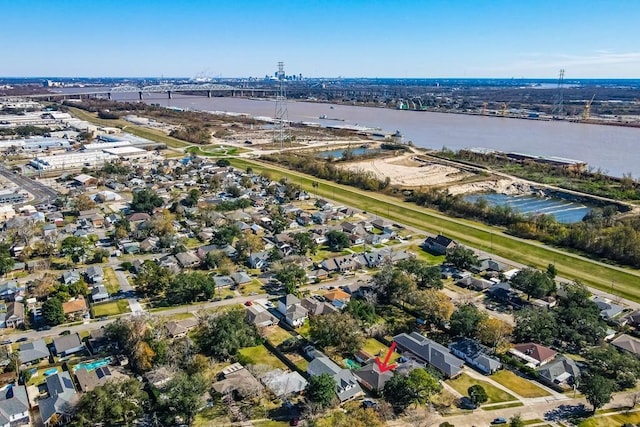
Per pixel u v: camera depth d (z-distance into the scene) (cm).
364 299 11662
